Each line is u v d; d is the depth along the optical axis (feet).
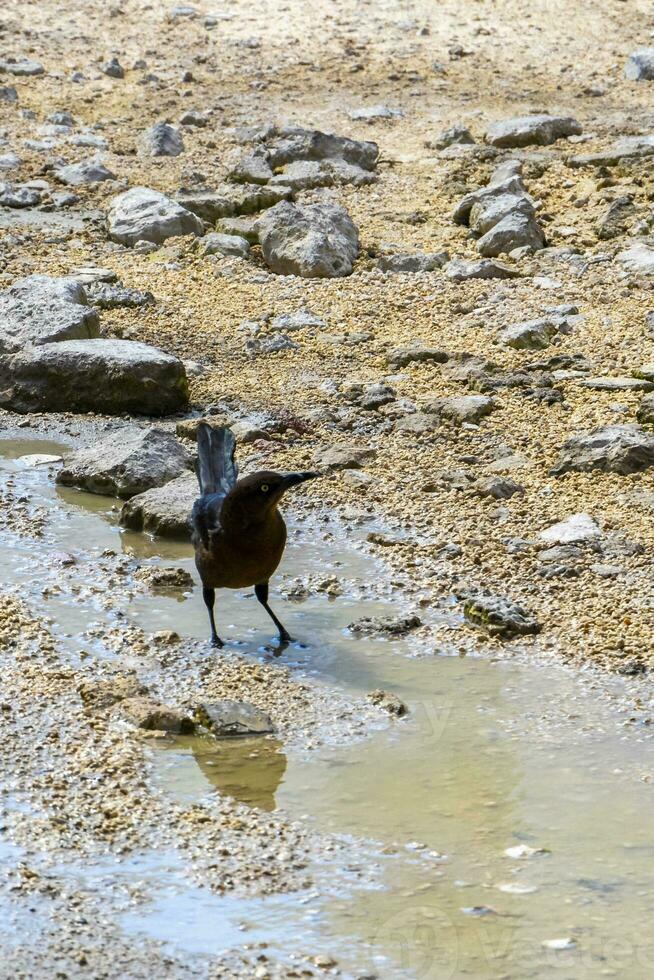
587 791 26.11
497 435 48.93
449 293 66.74
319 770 27.07
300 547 39.99
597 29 114.52
